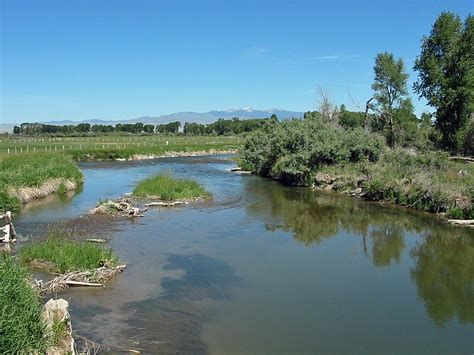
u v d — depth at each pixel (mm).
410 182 31531
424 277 16625
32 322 9062
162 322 12266
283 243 20922
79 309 12898
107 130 150875
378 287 15539
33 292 10352
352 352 11016
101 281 15188
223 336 11617
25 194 30125
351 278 16375
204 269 16844
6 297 9297
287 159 41000
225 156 76562
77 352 10023
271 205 30516
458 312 13578
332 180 38062
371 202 32312
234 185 40156
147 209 28125
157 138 121875
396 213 28328
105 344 10898
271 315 13008
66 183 35562
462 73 46531
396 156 37406
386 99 61688
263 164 47250
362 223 25547
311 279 16172
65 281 14477
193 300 13906
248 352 10828
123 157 67750
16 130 131125
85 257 16062
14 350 8281
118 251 18719
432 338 11859
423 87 50188
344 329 12242
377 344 11453
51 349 9195
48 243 17469
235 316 12867
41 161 39688
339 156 40562
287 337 11672
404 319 13008
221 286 15188
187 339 11352
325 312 13328
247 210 28578
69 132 137750
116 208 26859
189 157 73875
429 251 20172
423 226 25016
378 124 62188
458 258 19141
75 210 27250
